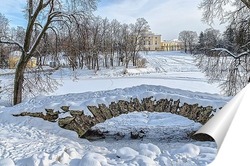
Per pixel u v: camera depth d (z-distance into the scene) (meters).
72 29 15.72
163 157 5.75
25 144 7.25
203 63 16.14
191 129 11.97
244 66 14.75
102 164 5.45
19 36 16.75
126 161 5.73
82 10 15.44
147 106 9.74
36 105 10.20
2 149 6.70
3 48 16.59
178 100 9.68
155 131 11.91
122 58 62.06
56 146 7.04
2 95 18.47
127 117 14.80
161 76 44.03
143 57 71.44
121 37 64.31
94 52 37.69
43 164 5.46
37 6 15.23
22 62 15.70
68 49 16.36
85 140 9.11
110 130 12.09
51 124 9.45
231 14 15.23
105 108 9.70
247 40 14.55
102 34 56.75
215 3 15.46
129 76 43.81
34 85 16.83
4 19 16.70
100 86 30.67
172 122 13.74
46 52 16.53
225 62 15.28
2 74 20.19
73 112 9.56
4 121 9.49
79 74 40.19
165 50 101.25
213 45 15.94
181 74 48.19
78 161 5.64
